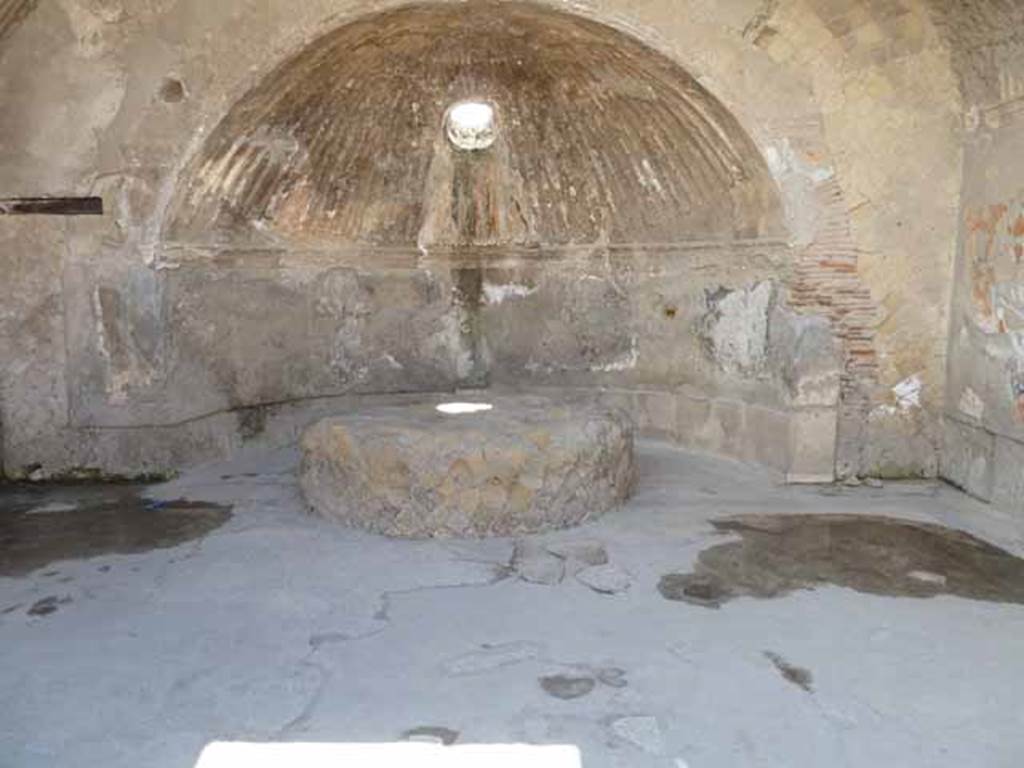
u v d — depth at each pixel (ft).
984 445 20.34
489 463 17.34
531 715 11.02
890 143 21.12
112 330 21.54
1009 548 17.25
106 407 21.85
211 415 23.76
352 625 13.69
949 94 20.88
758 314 23.09
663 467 23.70
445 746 10.30
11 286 21.21
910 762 9.99
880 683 11.85
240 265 24.07
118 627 13.61
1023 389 18.54
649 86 22.27
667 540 17.70
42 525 18.62
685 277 25.45
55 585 15.30
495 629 13.55
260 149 22.70
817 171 21.13
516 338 28.35
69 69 20.53
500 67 24.18
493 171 26.86
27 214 20.99
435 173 26.73
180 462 22.72
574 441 18.16
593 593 14.97
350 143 24.80
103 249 21.27
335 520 18.57
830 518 19.19
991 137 19.76
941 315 21.84
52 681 11.87
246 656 12.65
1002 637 13.25
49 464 21.94
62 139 20.84
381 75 23.54
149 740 10.44
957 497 20.79
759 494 21.12
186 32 20.39
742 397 23.98
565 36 21.85
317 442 18.95
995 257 19.51
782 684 11.82
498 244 27.81
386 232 27.04
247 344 24.56
